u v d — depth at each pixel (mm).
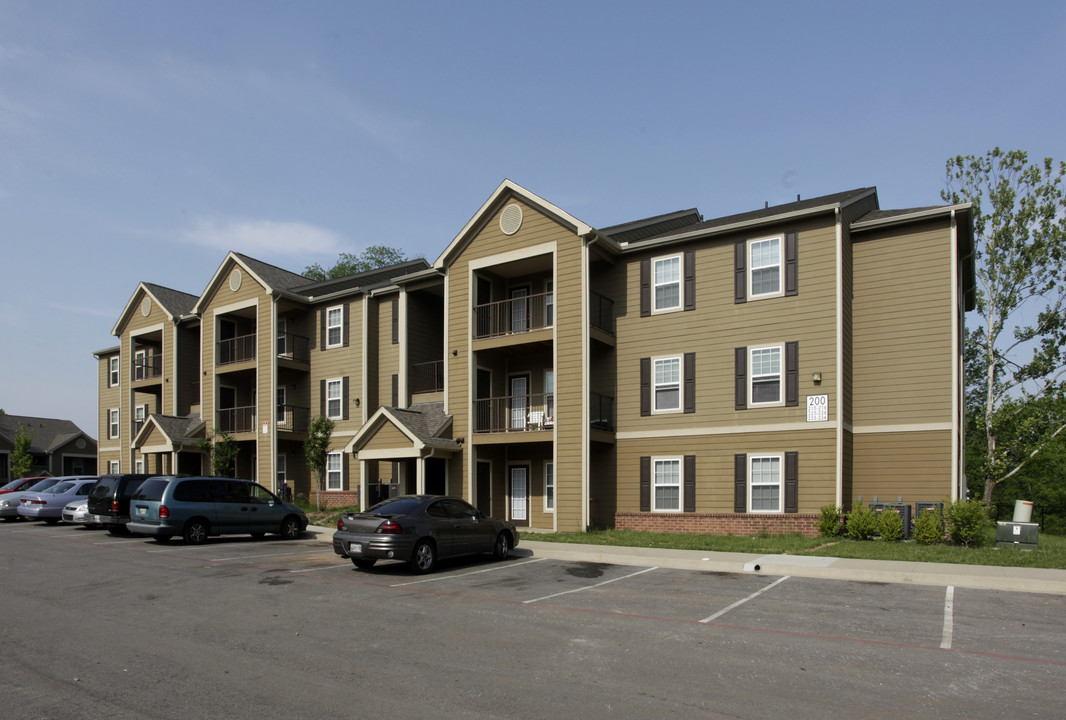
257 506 20453
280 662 7914
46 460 60094
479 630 9398
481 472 24719
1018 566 13914
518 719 6195
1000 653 8234
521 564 15641
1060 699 6719
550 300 24828
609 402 23156
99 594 11992
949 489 18953
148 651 8375
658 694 6836
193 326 36344
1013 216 29188
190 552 17531
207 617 10211
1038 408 28422
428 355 28234
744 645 8602
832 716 6266
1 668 7699
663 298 22609
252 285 31812
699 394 21641
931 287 19656
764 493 20375
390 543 14000
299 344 31766
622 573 14266
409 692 6902
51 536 21422
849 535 18312
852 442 20297
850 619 9961
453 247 24875
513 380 25609
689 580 13336
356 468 29219
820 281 20047
